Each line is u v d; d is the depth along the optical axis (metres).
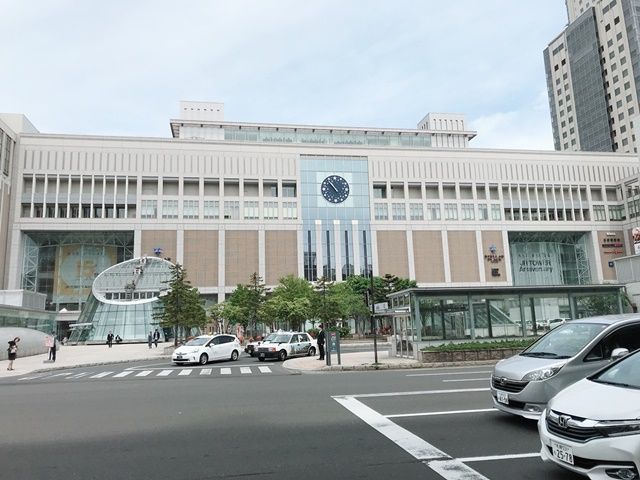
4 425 8.89
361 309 55.84
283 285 57.56
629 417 4.71
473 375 15.87
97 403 11.38
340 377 16.50
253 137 91.06
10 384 17.16
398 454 6.59
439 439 7.34
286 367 22.34
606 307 24.48
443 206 81.81
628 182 84.50
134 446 7.20
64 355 34.56
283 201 77.94
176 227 73.75
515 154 85.38
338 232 78.06
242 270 74.44
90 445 7.30
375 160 81.56
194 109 94.62
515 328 23.47
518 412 7.79
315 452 6.73
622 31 98.00
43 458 6.64
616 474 4.60
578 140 109.06
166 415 9.59
